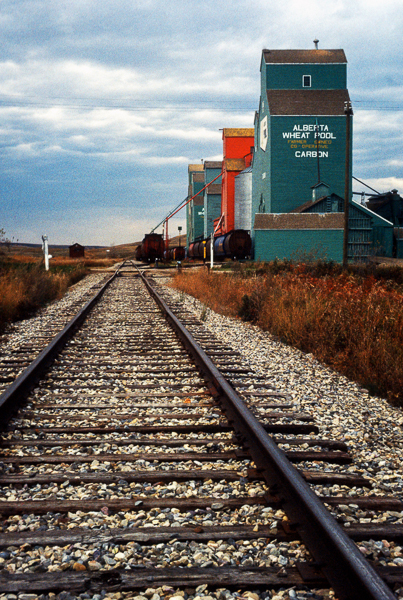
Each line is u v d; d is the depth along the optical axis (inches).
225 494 150.4
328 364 347.9
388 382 277.7
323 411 241.4
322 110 2239.2
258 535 126.0
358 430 215.9
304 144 2244.1
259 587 108.0
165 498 148.2
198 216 4001.0
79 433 204.8
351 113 1146.7
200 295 788.6
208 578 109.3
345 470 172.4
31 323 535.2
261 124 2416.3
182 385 274.8
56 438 199.0
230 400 219.1
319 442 194.5
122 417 221.3
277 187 2252.7
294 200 2258.9
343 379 308.0
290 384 290.7
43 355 308.8
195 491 152.6
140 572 110.9
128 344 394.3
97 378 292.8
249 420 187.2
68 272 1355.8
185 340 385.1
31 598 103.0
